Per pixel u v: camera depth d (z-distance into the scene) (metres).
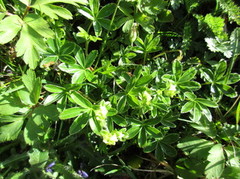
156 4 0.24
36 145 0.23
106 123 0.21
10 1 0.24
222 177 0.22
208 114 0.22
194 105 0.22
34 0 0.19
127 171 0.24
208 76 0.24
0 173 0.23
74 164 0.24
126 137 0.21
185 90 0.22
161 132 0.22
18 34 0.24
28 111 0.21
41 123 0.20
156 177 0.26
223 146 0.23
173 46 0.26
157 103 0.22
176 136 0.23
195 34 0.27
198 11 0.27
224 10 0.26
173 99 0.24
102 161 0.24
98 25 0.23
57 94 0.20
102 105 0.20
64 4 0.25
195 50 0.27
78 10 0.22
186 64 0.26
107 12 0.23
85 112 0.20
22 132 0.23
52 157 0.23
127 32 0.24
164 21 0.26
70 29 0.25
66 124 0.25
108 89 0.24
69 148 0.24
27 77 0.20
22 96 0.21
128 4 0.24
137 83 0.21
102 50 0.24
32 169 0.22
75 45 0.21
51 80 0.25
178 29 0.27
